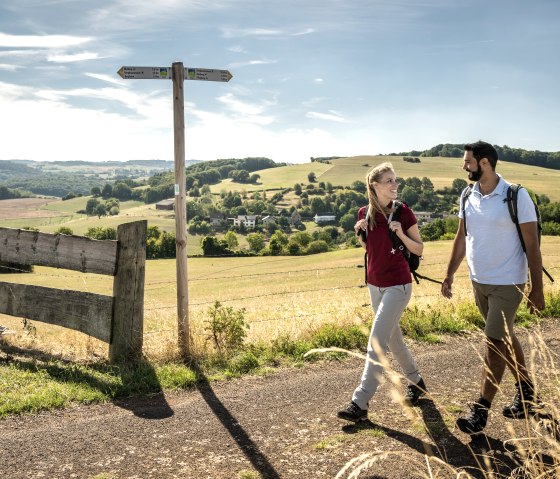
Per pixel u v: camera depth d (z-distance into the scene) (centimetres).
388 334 395
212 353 560
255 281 4941
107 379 498
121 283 555
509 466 307
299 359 568
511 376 473
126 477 309
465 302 772
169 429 384
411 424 382
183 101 574
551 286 890
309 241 12756
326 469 316
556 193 17225
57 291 606
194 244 15562
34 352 598
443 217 17275
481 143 375
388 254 399
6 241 655
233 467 321
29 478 309
